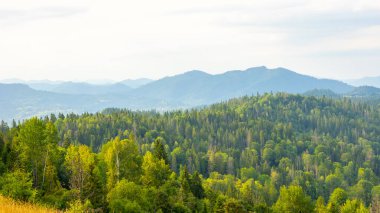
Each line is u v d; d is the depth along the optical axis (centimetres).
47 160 7938
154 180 9231
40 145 7631
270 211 11144
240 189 16275
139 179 9112
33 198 5703
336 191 16362
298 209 9725
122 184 7181
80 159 7900
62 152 10450
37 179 7694
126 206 6769
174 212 8319
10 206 3903
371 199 19500
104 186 8175
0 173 7344
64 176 8912
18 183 5875
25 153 7631
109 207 6894
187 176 11156
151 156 10006
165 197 8188
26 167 7538
